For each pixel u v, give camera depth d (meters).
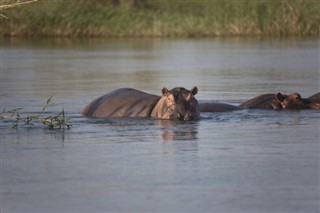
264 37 150.00
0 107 60.00
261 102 57.50
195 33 154.50
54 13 156.38
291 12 151.25
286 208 29.89
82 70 94.06
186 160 38.12
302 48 124.38
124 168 36.47
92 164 37.41
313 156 39.03
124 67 97.81
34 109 58.59
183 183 33.56
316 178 34.28
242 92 69.75
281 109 56.78
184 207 30.08
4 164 37.59
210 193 31.98
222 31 153.50
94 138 44.84
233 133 46.25
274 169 36.00
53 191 32.50
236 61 104.44
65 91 71.50
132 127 48.59
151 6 165.50
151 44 138.50
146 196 31.62
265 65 98.19
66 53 121.44
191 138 44.50
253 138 44.47
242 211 29.58
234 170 35.84
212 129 47.78
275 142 43.09
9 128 48.91
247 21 152.62
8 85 77.19
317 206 30.12
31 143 43.31
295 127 48.69
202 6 160.50
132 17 158.62
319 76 84.12
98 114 53.72
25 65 100.94
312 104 57.22
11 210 29.97
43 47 133.25
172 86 75.44
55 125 49.16
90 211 29.70
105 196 31.69
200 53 118.38
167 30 155.62
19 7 154.50
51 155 39.72
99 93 69.62
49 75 87.94
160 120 51.28
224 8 156.00
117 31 156.62
